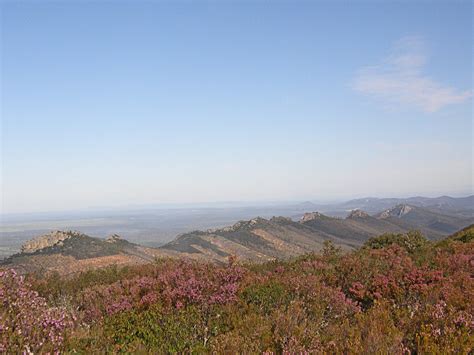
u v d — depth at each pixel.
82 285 14.75
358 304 11.24
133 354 7.27
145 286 11.62
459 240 22.16
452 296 9.75
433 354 6.61
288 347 7.17
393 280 11.56
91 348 7.37
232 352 7.03
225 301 9.91
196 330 8.41
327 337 7.82
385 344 6.87
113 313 9.75
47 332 6.88
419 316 8.36
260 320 8.46
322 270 14.05
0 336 6.12
